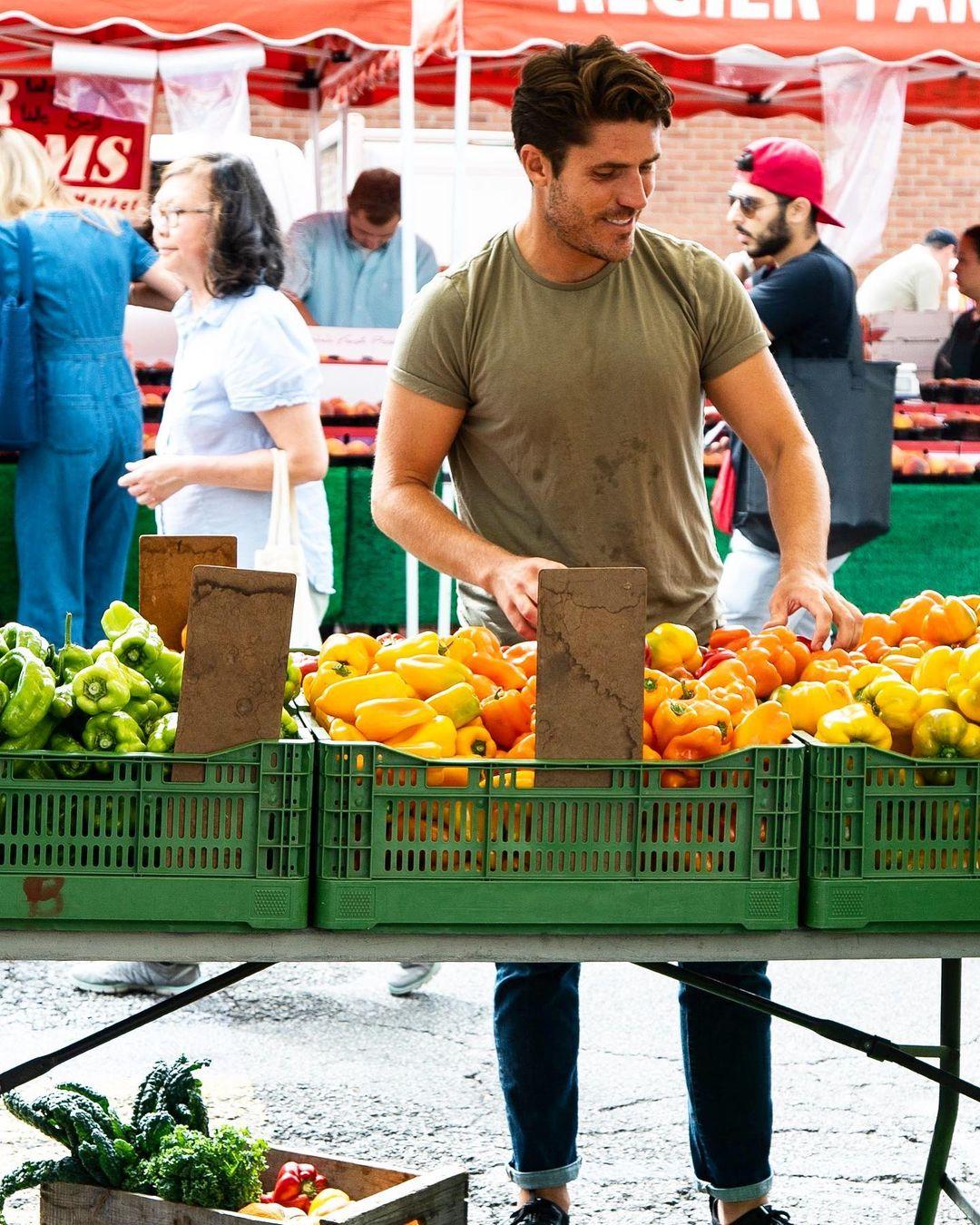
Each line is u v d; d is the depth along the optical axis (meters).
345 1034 4.62
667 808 2.28
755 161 7.26
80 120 7.38
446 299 3.15
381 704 2.44
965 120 9.55
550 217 2.95
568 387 3.10
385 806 2.23
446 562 3.00
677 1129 3.99
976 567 8.37
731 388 3.24
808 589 3.02
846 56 7.51
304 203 9.17
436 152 12.16
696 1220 3.49
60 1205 2.93
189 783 2.21
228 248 5.98
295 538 6.05
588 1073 4.34
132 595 7.91
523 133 2.92
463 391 3.19
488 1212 3.48
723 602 7.45
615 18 6.84
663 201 15.34
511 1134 3.17
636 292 3.13
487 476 3.23
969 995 4.98
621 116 2.80
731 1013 3.05
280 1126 3.92
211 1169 2.86
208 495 6.12
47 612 6.91
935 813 2.31
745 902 2.28
